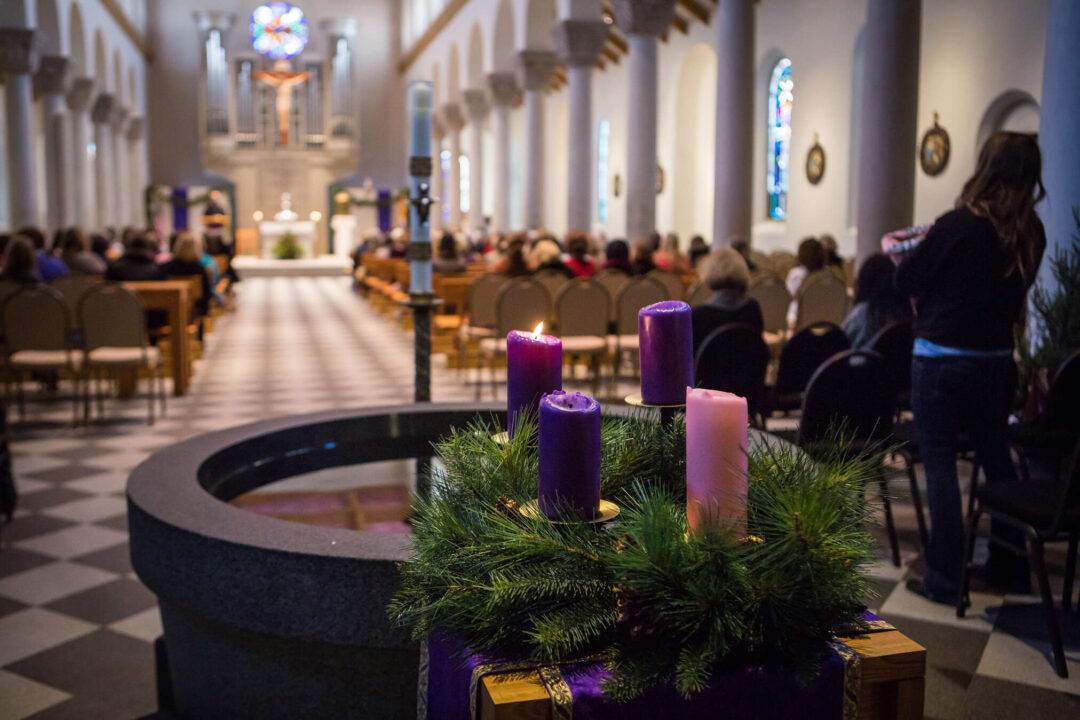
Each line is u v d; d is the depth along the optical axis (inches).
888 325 197.5
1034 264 138.5
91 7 943.0
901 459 160.4
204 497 103.4
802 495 46.9
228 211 1349.7
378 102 1395.2
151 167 1334.9
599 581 48.8
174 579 95.7
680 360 58.2
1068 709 114.9
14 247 326.0
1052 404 162.6
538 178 813.9
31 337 299.3
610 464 60.0
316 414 140.6
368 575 87.1
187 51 1330.0
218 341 528.4
